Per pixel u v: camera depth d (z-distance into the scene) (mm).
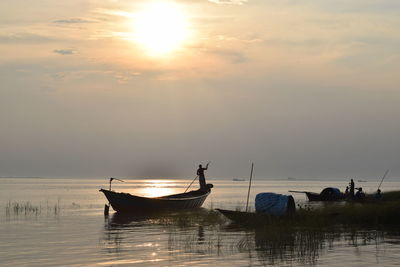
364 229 27891
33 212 41906
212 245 22531
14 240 24906
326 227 28562
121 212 40406
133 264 18531
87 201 60531
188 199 42625
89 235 26750
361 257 19641
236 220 30578
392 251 20984
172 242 23609
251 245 22406
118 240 24734
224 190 124938
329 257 19672
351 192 47188
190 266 18125
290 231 26891
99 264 18594
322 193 57438
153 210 40219
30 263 18828
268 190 127812
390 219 30422
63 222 33688
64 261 19156
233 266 18062
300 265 18203
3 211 42844
